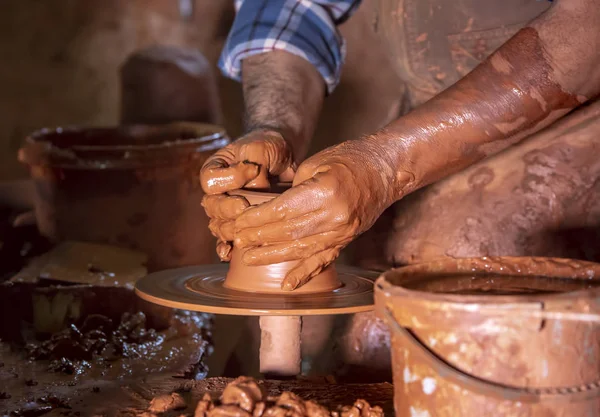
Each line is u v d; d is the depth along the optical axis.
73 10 5.21
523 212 1.96
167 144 2.37
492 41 2.03
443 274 1.19
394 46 2.20
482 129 1.51
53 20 5.20
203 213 2.53
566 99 1.51
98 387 1.56
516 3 1.97
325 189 1.39
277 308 1.40
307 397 1.42
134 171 2.33
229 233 1.52
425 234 2.08
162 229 2.40
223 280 1.65
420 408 1.03
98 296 1.97
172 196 2.40
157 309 2.04
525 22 1.97
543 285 1.16
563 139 1.94
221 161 1.65
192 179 2.45
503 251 1.98
